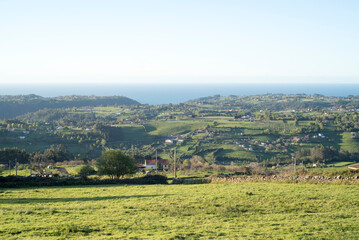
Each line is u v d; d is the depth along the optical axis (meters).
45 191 35.84
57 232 17.50
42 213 22.31
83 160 104.62
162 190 35.53
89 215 22.19
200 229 18.48
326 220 20.34
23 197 31.83
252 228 18.84
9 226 18.48
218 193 31.28
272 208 24.09
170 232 17.89
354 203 25.09
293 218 21.11
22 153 107.94
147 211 23.70
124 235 17.20
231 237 16.94
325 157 128.38
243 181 40.78
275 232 17.80
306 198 27.19
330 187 32.28
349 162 123.12
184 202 26.97
